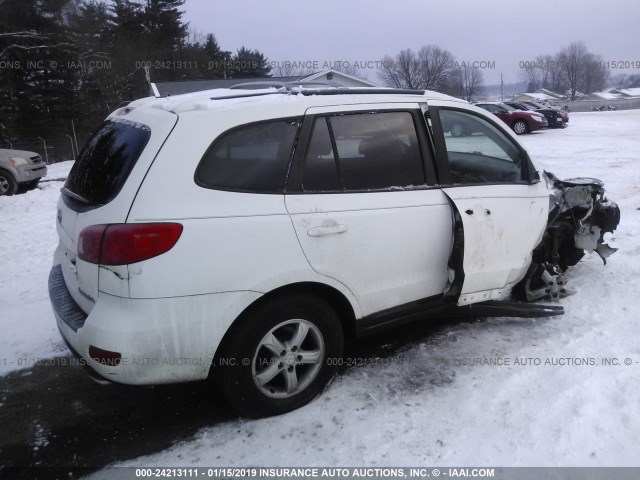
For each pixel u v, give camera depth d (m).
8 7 27.33
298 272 3.00
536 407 3.15
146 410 3.37
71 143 31.53
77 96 33.03
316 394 3.30
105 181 2.90
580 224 4.96
